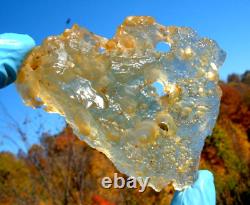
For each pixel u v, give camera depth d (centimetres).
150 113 14
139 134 13
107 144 14
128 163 14
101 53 14
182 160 14
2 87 13
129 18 14
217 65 14
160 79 14
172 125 14
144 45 14
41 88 14
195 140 14
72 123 14
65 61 13
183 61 14
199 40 14
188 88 14
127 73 13
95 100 13
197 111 14
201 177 17
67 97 13
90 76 13
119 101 13
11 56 13
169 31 14
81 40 14
